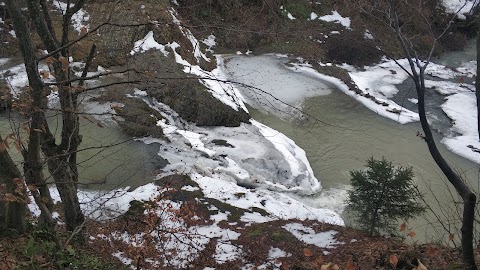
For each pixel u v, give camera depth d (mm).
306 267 7332
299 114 21094
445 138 19938
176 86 17703
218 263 8977
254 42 26484
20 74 18000
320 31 27344
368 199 10461
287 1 27562
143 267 7559
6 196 5055
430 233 13078
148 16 20625
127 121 16938
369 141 19406
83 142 15961
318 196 15945
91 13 20906
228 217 12438
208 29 8828
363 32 27062
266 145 17547
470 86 24172
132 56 19734
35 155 6059
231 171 15852
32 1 6199
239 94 21484
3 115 15805
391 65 26438
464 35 27906
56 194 11945
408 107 22531
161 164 15547
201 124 18438
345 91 23484
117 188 13625
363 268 7152
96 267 6211
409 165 17656
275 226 11711
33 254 5484
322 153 18469
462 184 4500
